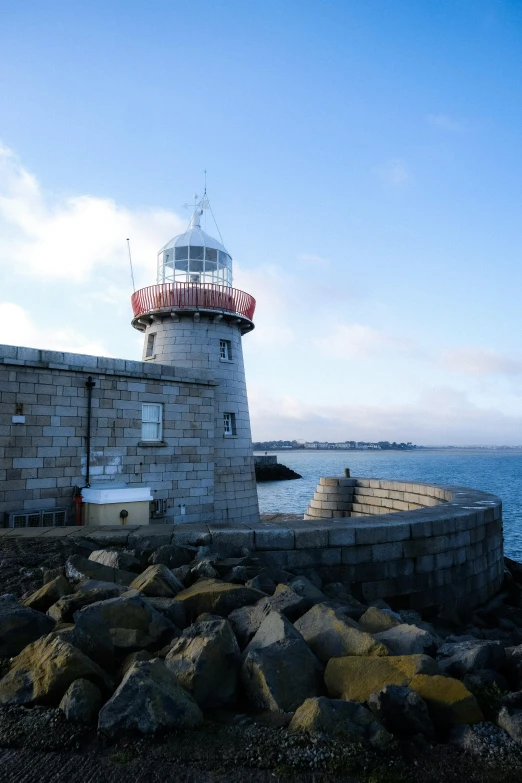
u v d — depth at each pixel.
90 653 4.71
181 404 16.53
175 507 16.16
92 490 13.52
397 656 4.64
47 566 7.51
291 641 4.80
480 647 4.89
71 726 3.90
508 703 4.14
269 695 4.32
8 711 4.09
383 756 3.64
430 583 9.63
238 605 6.15
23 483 13.09
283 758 3.61
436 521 9.80
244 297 21.36
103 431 14.61
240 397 21.31
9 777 3.43
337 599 7.36
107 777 3.44
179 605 5.91
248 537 8.53
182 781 3.42
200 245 21.33
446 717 4.05
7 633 5.11
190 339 20.45
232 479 20.25
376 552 9.07
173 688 4.10
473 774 3.50
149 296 20.70
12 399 13.02
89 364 14.40
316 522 9.38
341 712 3.93
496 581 11.76
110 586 6.20
